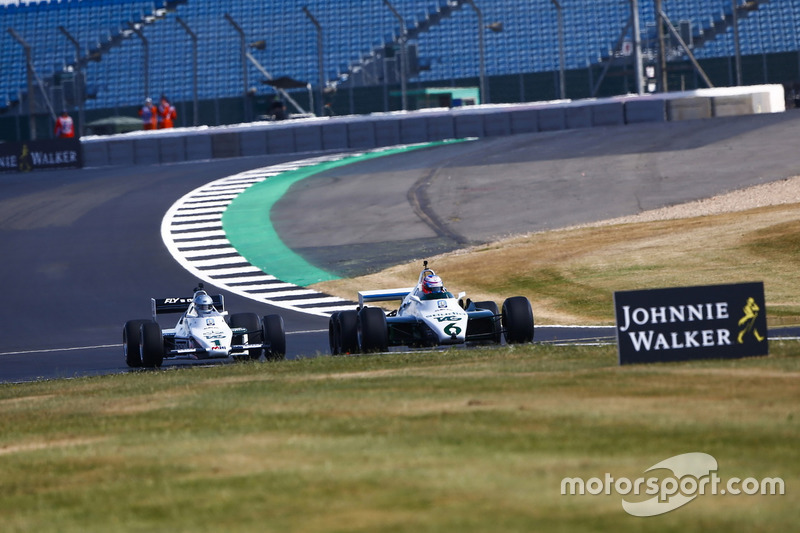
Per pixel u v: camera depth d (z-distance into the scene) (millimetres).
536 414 35125
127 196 179125
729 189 142125
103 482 29750
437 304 65750
